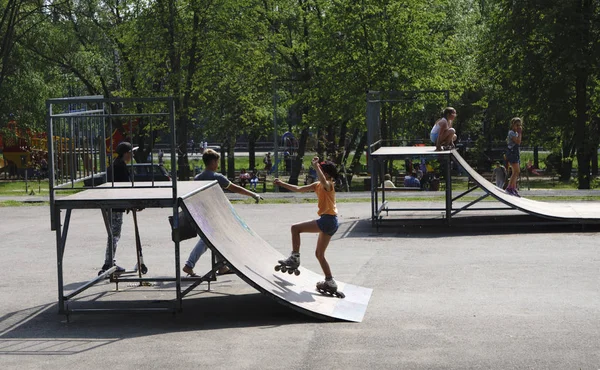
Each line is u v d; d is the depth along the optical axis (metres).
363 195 23.92
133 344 7.54
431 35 45.38
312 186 9.23
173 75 41.19
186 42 41.22
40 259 13.25
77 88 52.16
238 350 7.19
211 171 10.70
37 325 8.46
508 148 19.42
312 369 6.50
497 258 12.34
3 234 16.67
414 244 14.12
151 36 41.06
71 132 8.98
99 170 10.48
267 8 48.41
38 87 48.88
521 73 39.53
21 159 55.44
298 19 48.84
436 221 16.97
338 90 42.75
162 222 18.16
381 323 8.17
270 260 9.62
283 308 9.09
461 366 6.52
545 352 6.91
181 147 41.88
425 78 41.94
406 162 39.78
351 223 17.39
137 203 8.48
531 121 44.34
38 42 48.34
